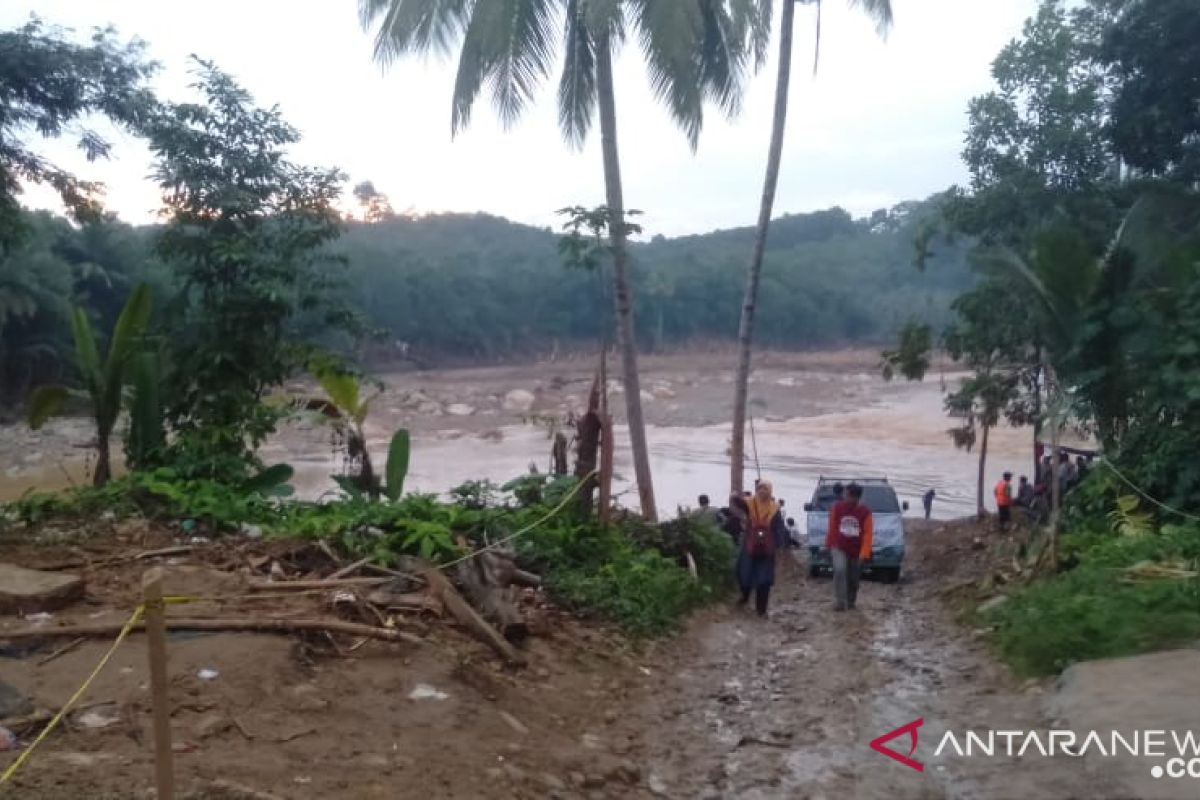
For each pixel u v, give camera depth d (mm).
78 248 50156
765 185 20781
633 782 5980
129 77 13258
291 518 9547
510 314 85688
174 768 4684
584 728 6738
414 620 7195
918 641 10375
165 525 9172
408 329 77938
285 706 5621
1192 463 11750
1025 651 8195
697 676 8695
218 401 11773
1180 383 11641
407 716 5852
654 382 72125
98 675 5637
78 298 47250
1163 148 17297
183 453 11188
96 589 7242
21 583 6852
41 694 5344
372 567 7859
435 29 17281
